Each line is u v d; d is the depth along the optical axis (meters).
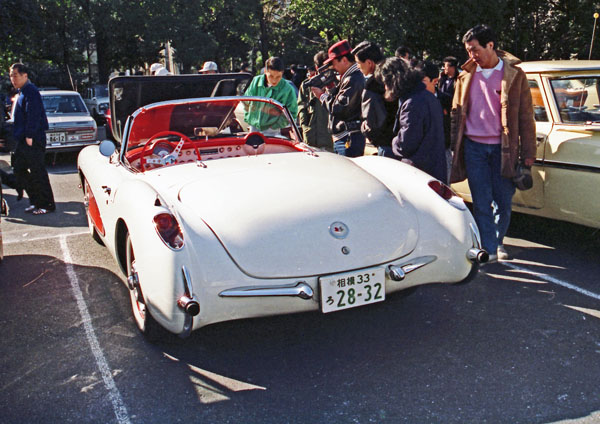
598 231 5.14
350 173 3.56
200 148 4.41
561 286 3.94
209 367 3.00
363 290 2.88
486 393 2.65
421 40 24.33
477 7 22.97
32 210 6.84
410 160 4.08
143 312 3.16
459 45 25.08
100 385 2.85
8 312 3.84
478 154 4.26
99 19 30.08
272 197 3.12
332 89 5.37
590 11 25.62
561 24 26.70
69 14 29.39
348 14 22.84
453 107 4.45
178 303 2.67
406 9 22.41
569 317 3.44
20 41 25.70
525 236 5.14
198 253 2.74
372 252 2.92
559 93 4.59
